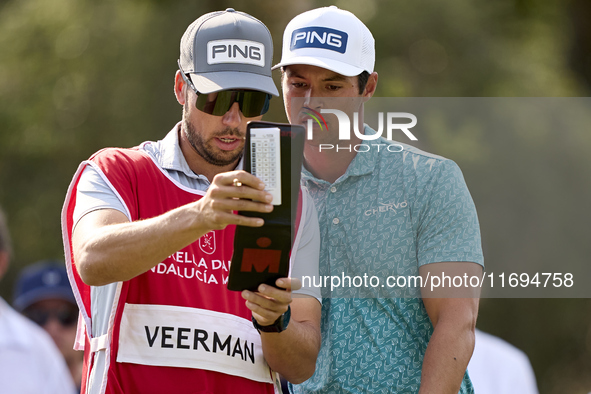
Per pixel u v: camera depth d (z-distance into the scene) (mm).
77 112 36062
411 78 32938
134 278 8609
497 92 32375
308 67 9484
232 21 8984
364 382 9406
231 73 8805
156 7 34469
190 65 8992
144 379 8383
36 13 37281
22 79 36938
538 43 33438
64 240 8945
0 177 37812
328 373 9508
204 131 8883
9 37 37281
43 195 37719
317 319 9312
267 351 8750
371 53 9703
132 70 34656
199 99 8758
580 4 30141
